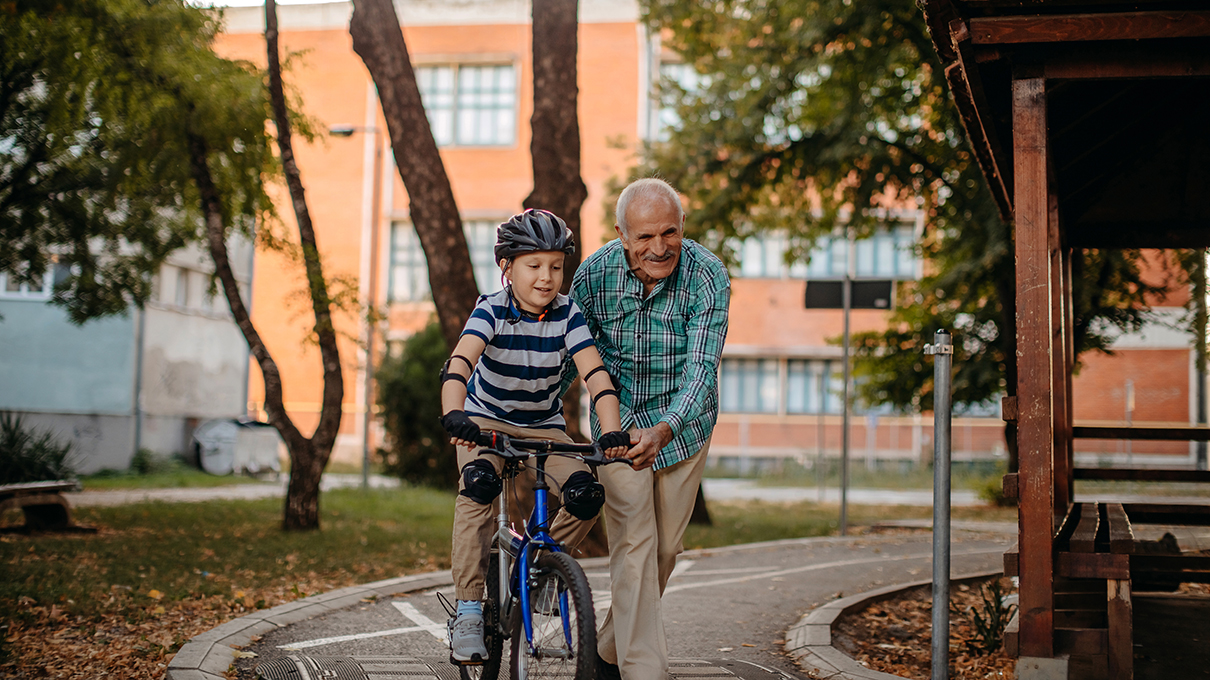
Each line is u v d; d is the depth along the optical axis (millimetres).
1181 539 9172
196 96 11695
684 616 7133
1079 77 4543
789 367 37312
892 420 36250
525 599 3920
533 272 4004
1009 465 19219
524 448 3773
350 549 10539
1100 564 4531
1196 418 32125
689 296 4375
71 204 15547
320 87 37750
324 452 12281
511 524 4363
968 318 20172
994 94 5238
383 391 22219
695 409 4102
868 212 19438
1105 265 16547
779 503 21156
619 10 37250
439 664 5277
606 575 8922
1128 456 31516
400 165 10906
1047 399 4477
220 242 12266
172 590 7492
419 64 38062
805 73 17859
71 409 25000
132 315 25203
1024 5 4477
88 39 11570
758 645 6203
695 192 19406
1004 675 5461
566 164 10773
